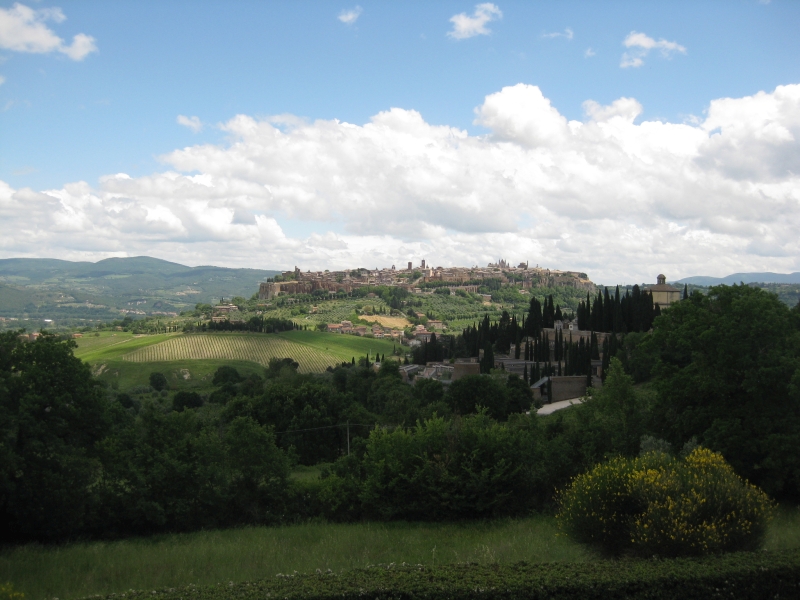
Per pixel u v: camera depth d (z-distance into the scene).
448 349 148.38
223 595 11.55
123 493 26.81
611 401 35.47
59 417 26.03
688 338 33.84
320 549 21.19
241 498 29.30
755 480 30.27
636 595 12.21
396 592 11.78
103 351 171.38
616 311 111.75
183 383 140.75
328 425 68.69
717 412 32.06
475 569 12.92
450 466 28.72
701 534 14.38
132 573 18.50
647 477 16.16
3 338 27.09
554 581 12.19
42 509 24.69
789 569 12.75
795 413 30.16
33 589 17.23
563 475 28.45
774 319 30.84
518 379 88.31
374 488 28.75
